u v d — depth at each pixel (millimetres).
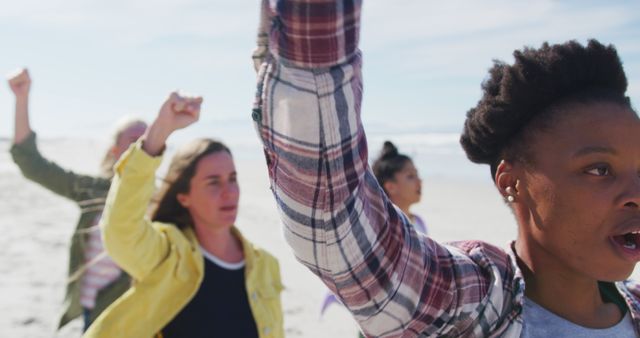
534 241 1483
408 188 5375
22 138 4652
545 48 1474
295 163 1133
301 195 1162
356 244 1218
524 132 1464
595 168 1386
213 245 3379
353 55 1115
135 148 3113
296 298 7434
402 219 1343
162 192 3457
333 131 1115
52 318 6797
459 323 1375
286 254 9336
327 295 5348
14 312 6930
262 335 3311
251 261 3426
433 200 14969
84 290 4305
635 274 4590
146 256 3166
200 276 3271
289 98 1088
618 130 1393
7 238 10641
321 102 1089
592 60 1450
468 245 1521
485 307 1396
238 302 3330
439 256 1380
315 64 1076
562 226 1406
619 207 1372
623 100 1453
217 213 3355
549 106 1447
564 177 1397
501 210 13281
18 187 17266
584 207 1380
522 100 1448
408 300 1308
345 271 1231
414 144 34312
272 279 3553
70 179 4570
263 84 1115
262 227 11273
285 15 1054
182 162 3410
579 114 1413
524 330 1448
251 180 19359
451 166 22766
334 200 1164
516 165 1482
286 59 1082
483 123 1508
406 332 1337
